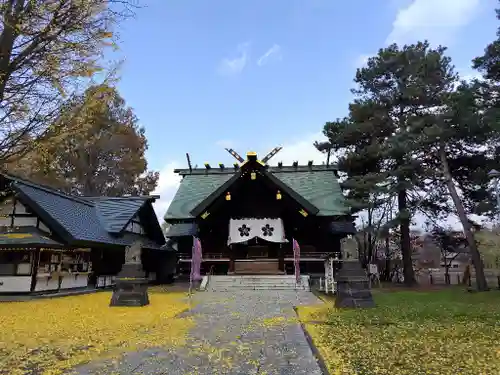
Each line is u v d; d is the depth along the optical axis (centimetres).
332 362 572
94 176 3497
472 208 2225
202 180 3025
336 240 2441
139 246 1340
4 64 524
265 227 2295
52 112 553
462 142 2091
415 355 604
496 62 1753
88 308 1208
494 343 675
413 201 2447
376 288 2073
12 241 1446
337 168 2648
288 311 1124
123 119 3534
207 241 2438
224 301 1391
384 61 2344
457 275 2819
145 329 852
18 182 1628
